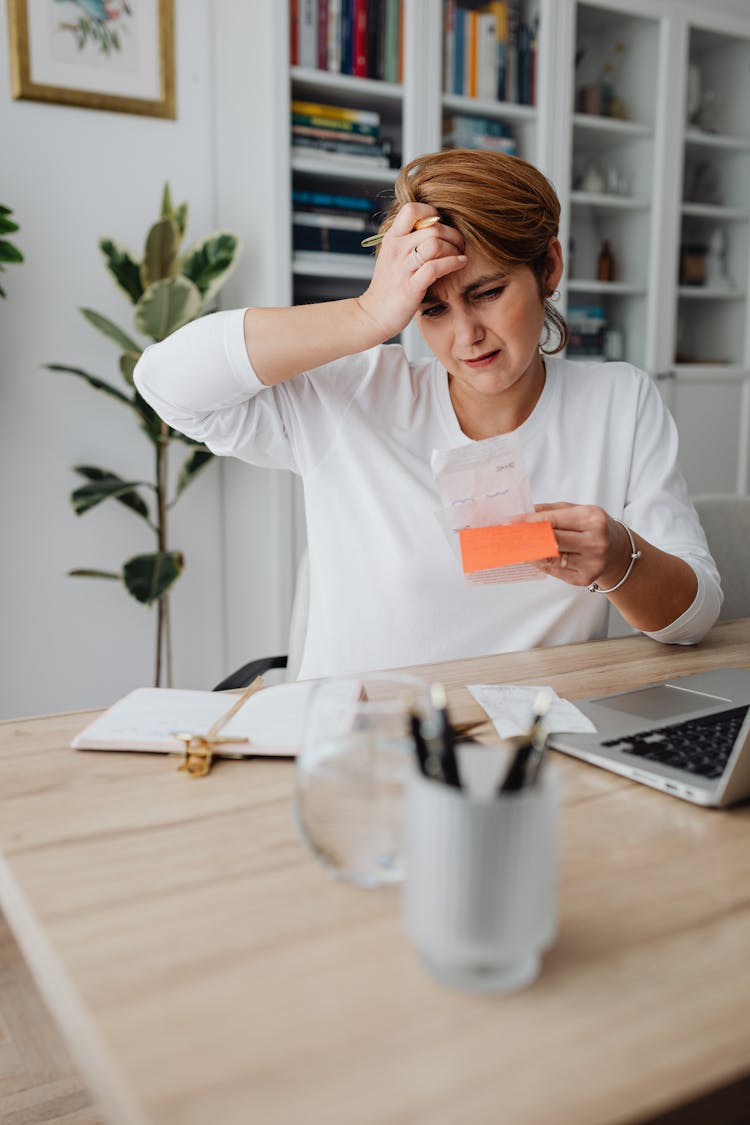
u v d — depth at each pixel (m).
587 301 3.03
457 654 1.42
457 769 0.52
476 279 1.20
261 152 2.51
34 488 2.61
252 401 1.39
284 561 2.69
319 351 1.24
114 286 2.62
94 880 0.64
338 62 2.54
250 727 0.90
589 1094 0.44
